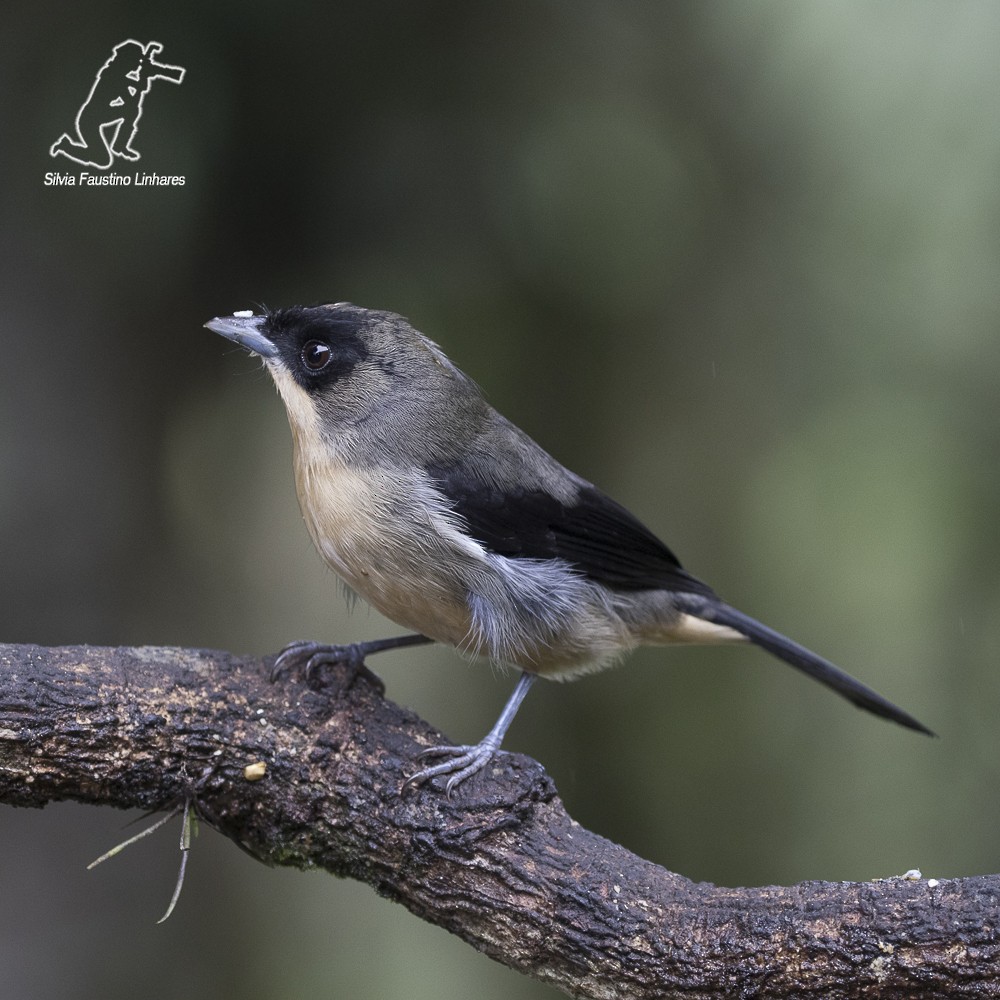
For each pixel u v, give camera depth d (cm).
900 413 1348
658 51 1246
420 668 1341
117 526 1112
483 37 1123
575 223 1184
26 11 1003
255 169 1067
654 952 609
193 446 1180
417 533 773
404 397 796
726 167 1313
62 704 651
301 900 1192
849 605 1361
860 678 1352
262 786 680
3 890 1043
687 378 1350
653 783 1311
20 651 669
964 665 1312
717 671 1358
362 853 678
